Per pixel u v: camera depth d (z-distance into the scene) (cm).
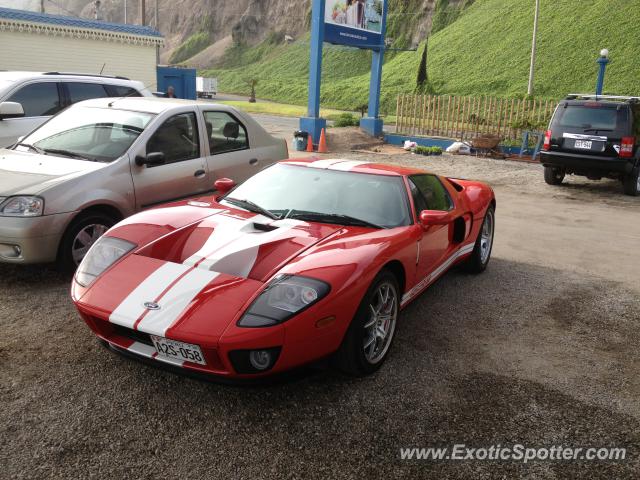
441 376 351
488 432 293
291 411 302
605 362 384
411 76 6419
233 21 12888
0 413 286
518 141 1884
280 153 718
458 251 496
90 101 617
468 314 460
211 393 316
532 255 659
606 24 5141
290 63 10044
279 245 337
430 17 8419
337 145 1834
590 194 1136
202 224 369
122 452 262
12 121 725
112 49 2014
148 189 536
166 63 12538
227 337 269
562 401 329
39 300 440
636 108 1094
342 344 316
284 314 279
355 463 262
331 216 385
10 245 452
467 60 5997
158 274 312
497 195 1084
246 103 6319
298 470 255
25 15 1794
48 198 455
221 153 627
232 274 309
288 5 11738
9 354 350
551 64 5078
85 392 311
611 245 722
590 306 492
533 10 6125
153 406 300
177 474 248
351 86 7556
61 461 253
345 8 1814
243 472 252
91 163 513
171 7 14312
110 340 306
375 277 327
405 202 406
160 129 559
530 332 429
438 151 1734
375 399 319
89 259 337
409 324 433
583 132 1100
